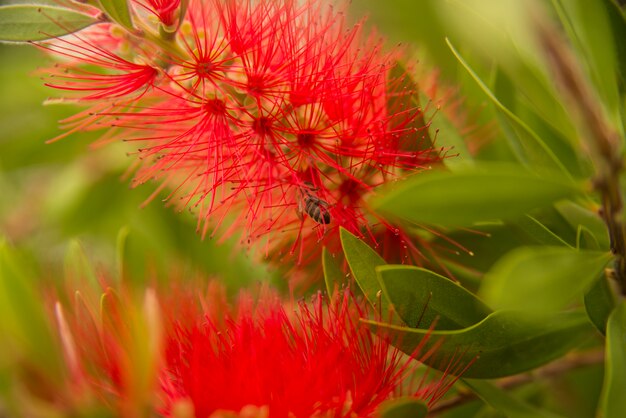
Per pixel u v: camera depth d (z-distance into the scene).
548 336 0.41
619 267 0.40
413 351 0.40
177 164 0.43
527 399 0.48
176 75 0.42
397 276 0.39
